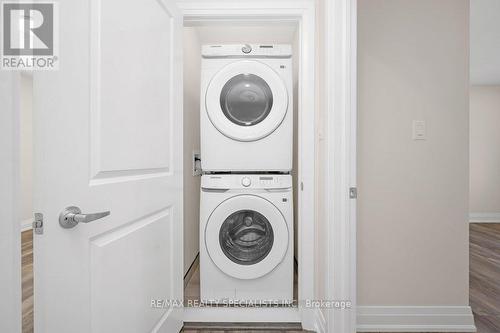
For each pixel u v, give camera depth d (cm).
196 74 234
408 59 150
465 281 151
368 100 150
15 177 56
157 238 118
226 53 168
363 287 152
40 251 65
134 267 101
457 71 150
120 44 92
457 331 149
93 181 80
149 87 110
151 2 111
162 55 121
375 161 151
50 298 67
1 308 53
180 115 140
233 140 168
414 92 151
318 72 145
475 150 446
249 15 150
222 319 156
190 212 214
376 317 151
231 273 164
